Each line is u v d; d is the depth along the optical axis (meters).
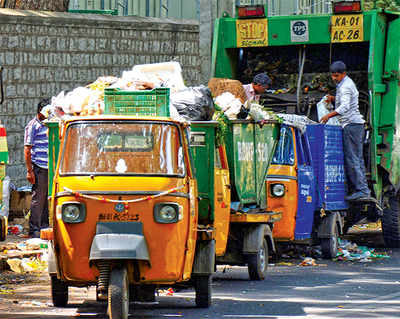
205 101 23.39
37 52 35.69
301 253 32.41
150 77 24.00
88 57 37.38
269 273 27.56
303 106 36.47
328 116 32.78
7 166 34.75
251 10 36.66
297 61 37.69
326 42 36.06
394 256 32.53
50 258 20.45
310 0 47.25
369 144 34.12
